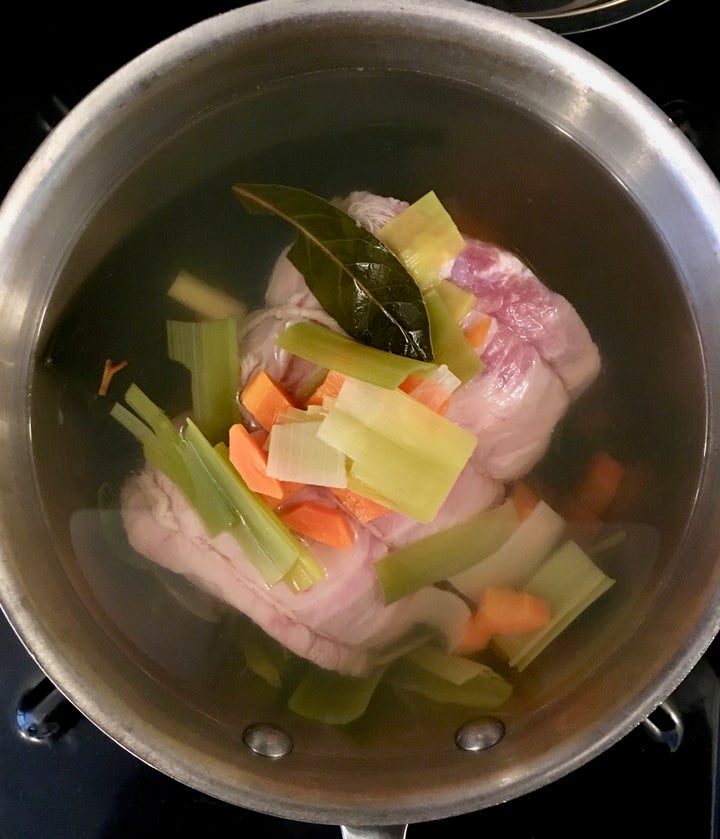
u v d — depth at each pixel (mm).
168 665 246
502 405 263
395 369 246
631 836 273
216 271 280
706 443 249
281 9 230
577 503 277
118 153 247
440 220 263
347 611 261
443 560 264
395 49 249
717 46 305
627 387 276
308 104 266
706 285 248
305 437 247
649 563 255
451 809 217
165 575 264
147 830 273
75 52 296
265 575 255
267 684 256
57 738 276
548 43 239
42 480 244
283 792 218
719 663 281
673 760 277
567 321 269
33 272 240
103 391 267
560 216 280
